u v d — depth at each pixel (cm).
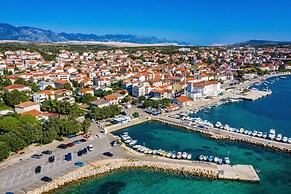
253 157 13750
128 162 12900
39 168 11825
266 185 11331
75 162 12662
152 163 12838
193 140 16088
